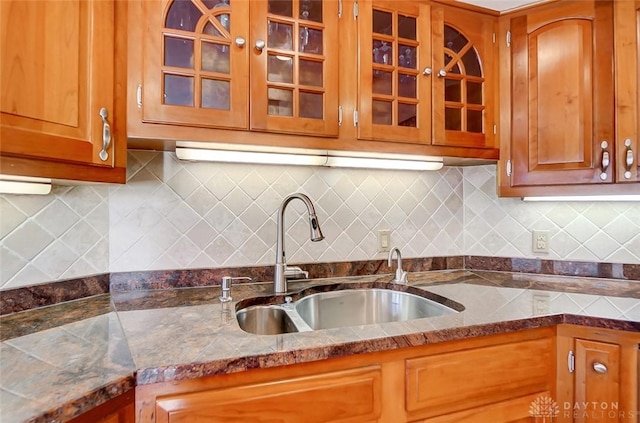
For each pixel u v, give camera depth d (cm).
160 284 139
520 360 107
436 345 97
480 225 188
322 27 129
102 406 64
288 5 125
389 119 140
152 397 72
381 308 155
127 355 76
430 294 138
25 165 82
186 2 114
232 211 150
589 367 111
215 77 115
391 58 140
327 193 165
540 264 174
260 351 79
